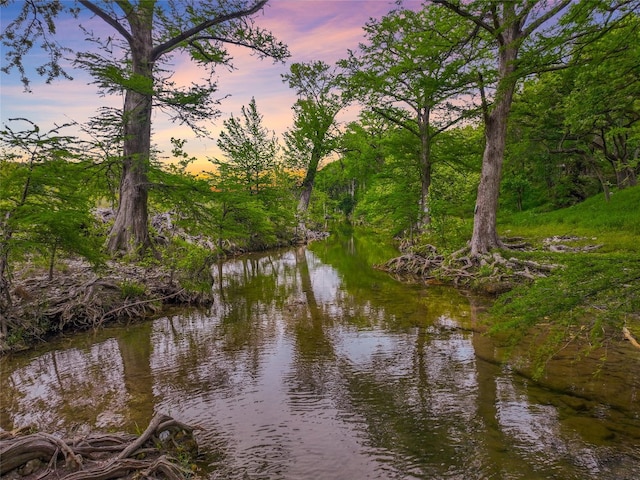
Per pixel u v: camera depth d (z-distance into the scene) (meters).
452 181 30.81
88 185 18.22
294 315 11.94
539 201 40.84
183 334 10.24
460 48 17.89
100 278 12.46
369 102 25.50
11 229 9.59
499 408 5.91
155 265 16.83
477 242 17.30
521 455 4.75
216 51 20.94
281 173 40.62
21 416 6.08
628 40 10.74
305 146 40.75
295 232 40.00
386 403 6.21
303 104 39.97
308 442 5.17
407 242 28.69
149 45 18.06
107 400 6.55
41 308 10.45
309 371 7.58
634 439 5.00
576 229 23.75
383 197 29.44
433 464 4.64
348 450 4.97
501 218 33.50
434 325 10.42
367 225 62.31
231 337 9.88
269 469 4.60
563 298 5.28
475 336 9.36
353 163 47.34
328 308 12.73
